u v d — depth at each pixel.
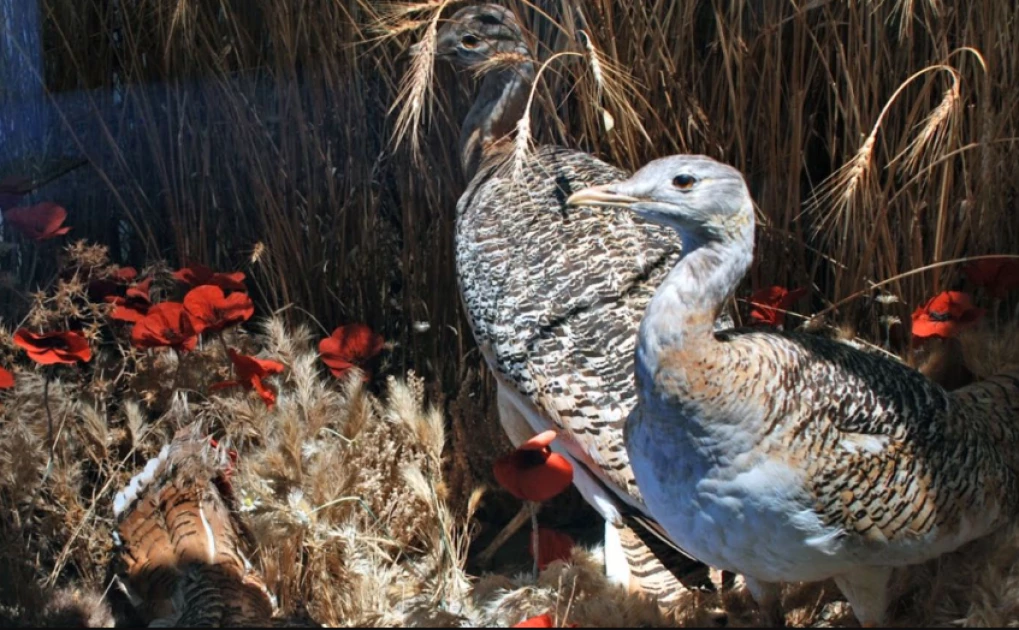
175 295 1.65
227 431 1.47
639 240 1.40
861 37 1.49
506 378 1.39
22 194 1.59
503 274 1.41
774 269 1.55
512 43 1.59
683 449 1.15
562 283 1.38
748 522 1.15
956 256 1.51
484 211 1.47
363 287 1.66
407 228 1.62
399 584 1.38
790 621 1.33
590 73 1.53
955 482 1.18
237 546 1.38
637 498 1.30
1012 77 1.50
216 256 1.67
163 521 1.38
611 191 1.16
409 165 1.61
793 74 1.50
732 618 1.30
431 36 1.44
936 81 1.52
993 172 1.51
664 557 1.34
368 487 1.43
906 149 1.46
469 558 1.52
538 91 1.58
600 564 1.40
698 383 1.12
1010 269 1.43
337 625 1.32
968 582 1.29
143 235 1.67
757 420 1.12
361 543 1.38
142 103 1.62
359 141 1.62
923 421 1.18
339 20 1.58
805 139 1.56
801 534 1.15
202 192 1.64
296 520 1.34
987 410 1.28
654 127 1.55
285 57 1.58
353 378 1.47
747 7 1.53
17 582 1.37
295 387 1.52
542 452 1.27
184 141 1.63
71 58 1.63
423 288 1.63
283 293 1.64
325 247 1.65
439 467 1.44
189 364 1.51
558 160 1.51
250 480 1.37
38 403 1.48
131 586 1.35
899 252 1.55
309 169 1.62
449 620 1.24
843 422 1.15
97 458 1.48
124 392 1.55
